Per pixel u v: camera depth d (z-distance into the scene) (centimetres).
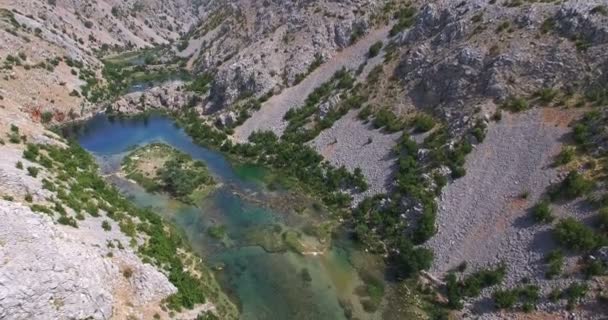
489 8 8362
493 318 5116
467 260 5791
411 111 8244
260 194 7994
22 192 5106
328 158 8462
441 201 6581
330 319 5378
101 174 8488
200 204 7675
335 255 6481
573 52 6850
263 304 5547
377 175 7544
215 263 6209
